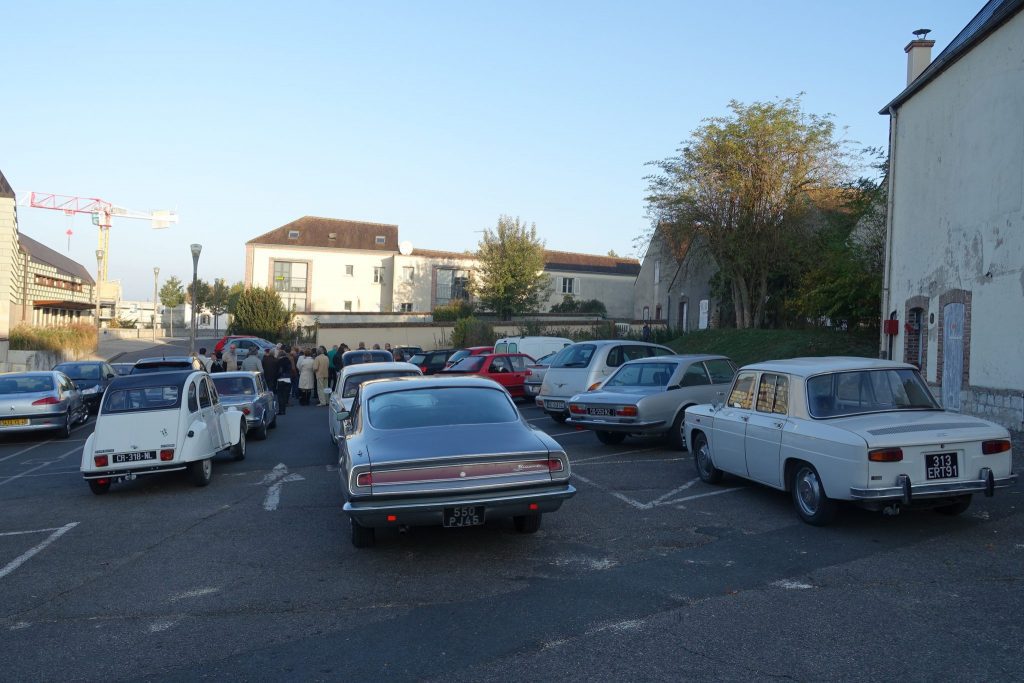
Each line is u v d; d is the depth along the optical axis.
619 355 15.62
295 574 6.34
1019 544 6.60
